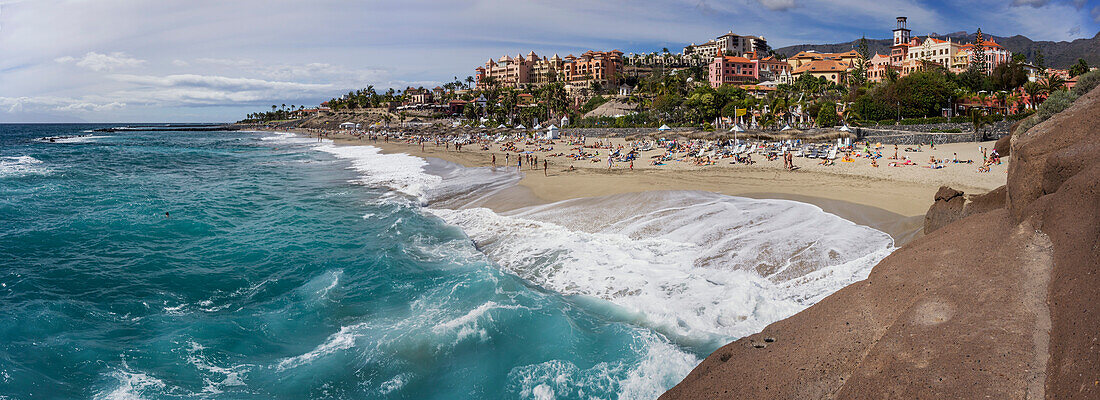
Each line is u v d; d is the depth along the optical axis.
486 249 22.47
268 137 152.12
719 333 14.23
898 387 8.73
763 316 14.80
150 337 14.96
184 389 12.38
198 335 14.98
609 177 38.28
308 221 28.23
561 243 22.20
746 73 157.75
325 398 12.16
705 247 20.33
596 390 11.95
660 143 62.97
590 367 12.77
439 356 13.62
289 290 18.42
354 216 29.38
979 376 8.48
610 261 19.70
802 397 9.52
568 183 36.19
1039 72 128.62
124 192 38.94
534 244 22.41
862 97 78.06
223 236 25.33
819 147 51.31
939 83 75.38
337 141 118.69
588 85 182.75
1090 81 25.81
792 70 156.38
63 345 14.31
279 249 22.95
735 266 18.31
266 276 19.80
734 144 58.47
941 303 10.71
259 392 12.34
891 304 11.40
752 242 20.27
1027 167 13.93
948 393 8.35
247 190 39.91
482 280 17.89
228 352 14.14
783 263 18.11
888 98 76.38
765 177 36.03
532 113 137.38
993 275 11.12
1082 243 10.28
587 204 28.53
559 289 17.73
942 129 63.78
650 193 29.95
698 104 97.44
